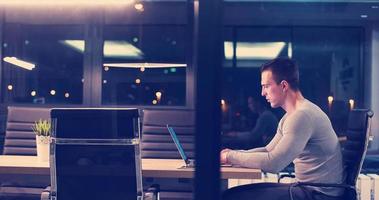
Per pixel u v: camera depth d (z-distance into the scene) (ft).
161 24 15.58
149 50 15.62
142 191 7.49
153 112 11.23
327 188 7.81
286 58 8.30
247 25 16.15
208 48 6.53
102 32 15.76
